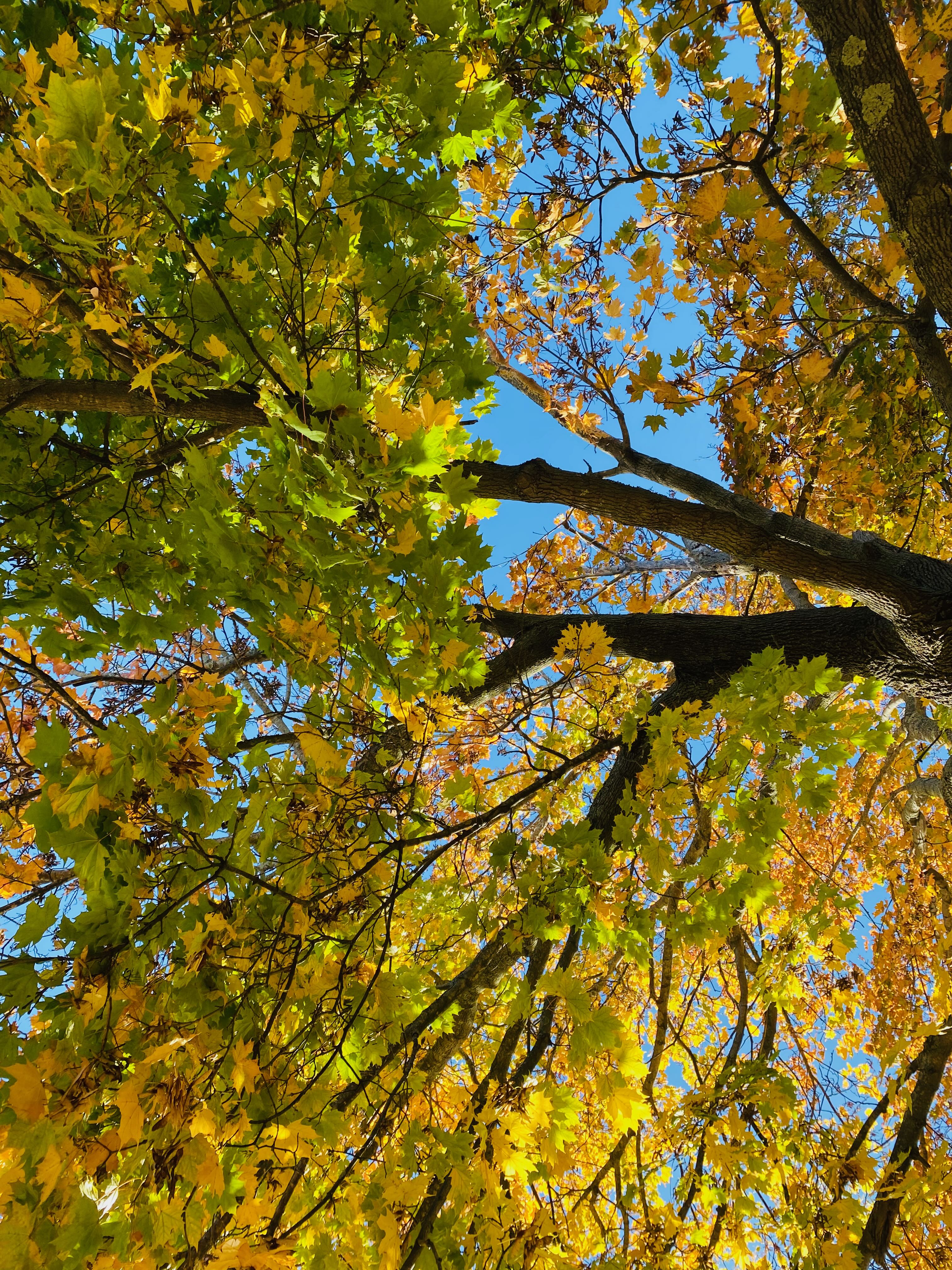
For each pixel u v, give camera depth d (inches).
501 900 89.4
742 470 147.9
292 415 54.8
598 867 81.4
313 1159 78.7
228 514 70.2
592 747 104.5
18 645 89.7
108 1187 58.6
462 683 83.9
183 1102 55.7
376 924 83.6
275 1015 69.3
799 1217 114.4
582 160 123.3
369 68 71.0
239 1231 65.9
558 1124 74.9
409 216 80.4
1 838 83.5
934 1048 134.3
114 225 60.5
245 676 140.9
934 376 113.3
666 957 151.3
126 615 91.7
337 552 65.1
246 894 74.6
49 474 100.0
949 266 93.4
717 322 128.7
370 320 85.6
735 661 131.5
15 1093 53.3
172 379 78.2
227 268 84.7
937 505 188.9
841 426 143.9
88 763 60.6
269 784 77.7
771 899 73.8
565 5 111.3
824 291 142.6
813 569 111.1
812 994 208.8
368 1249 82.5
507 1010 106.0
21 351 90.0
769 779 78.4
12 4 80.4
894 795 222.5
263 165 70.9
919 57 116.9
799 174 125.0
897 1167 114.9
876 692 82.0
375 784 85.0
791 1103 108.9
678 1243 141.4
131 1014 61.6
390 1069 86.0
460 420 65.2
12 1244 51.4
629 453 138.9
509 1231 82.7
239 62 64.5
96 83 52.2
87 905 61.7
